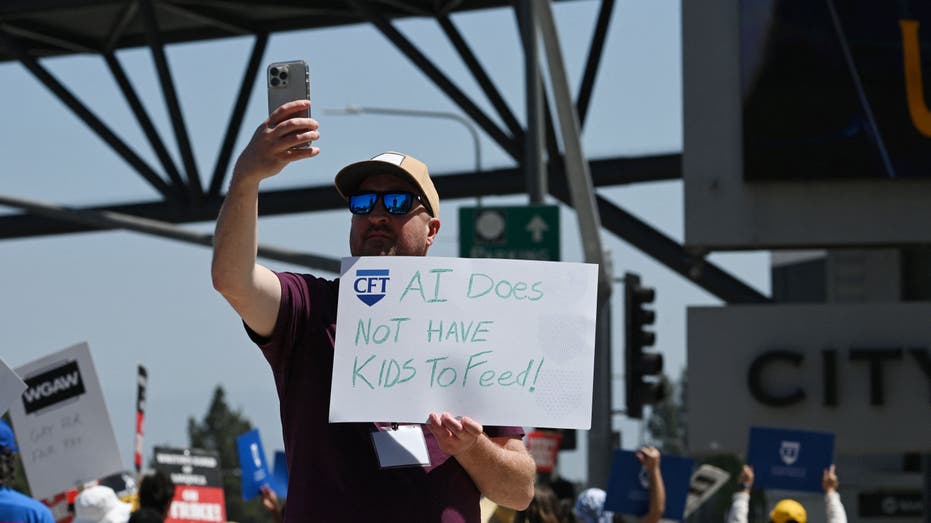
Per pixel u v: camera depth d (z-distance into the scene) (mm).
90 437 13109
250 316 5820
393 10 40781
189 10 41031
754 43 34906
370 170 6246
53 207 29406
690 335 34750
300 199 43062
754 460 17750
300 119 5512
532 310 6051
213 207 41375
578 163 24750
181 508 17969
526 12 26297
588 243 26016
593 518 16578
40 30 41812
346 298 6000
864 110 34406
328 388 5961
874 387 33906
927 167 34188
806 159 34469
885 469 61312
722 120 35031
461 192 41781
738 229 34906
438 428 5617
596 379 29000
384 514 5777
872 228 34656
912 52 34469
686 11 35344
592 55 38562
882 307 34250
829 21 34688
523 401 5961
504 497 5934
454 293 6031
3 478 10305
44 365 13148
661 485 16500
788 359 34250
